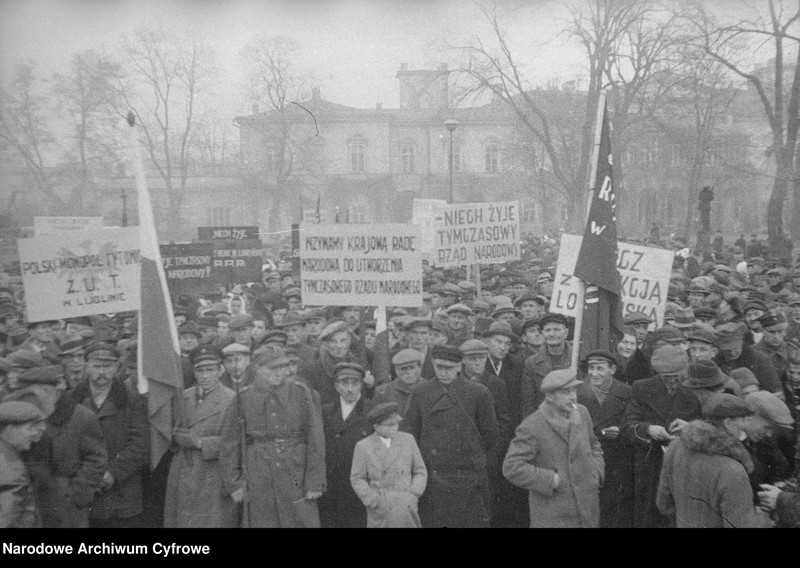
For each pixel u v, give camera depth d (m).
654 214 23.98
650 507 5.14
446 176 26.36
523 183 27.25
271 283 10.72
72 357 6.02
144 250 5.42
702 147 19.88
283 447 4.98
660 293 7.05
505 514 5.86
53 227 10.94
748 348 6.29
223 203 23.22
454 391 5.22
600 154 5.69
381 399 5.50
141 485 5.31
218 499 5.05
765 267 12.02
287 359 5.07
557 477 4.79
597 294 5.73
